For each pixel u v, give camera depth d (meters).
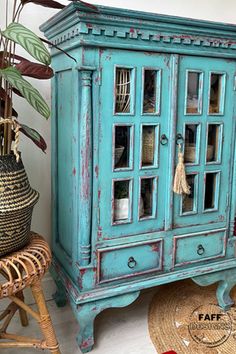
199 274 1.55
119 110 1.31
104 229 1.34
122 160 1.36
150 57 1.31
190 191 1.51
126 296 1.41
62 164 1.50
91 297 1.34
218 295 1.71
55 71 1.49
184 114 1.41
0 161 1.04
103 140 1.28
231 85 1.50
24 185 1.09
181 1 1.88
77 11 1.13
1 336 1.30
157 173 1.41
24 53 1.59
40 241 1.22
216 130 1.52
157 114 1.36
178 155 1.42
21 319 1.54
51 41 1.49
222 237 1.62
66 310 1.69
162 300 1.80
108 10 1.16
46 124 1.69
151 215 1.43
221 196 1.57
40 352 1.41
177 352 1.41
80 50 1.20
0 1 1.51
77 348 1.42
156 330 1.55
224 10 2.01
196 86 1.44
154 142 1.39
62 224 1.55
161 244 1.47
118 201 1.37
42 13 1.61
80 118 1.25
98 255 1.35
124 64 1.26
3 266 1.03
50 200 1.76
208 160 1.52
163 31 1.30
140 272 1.45
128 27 1.24
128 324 1.59
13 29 1.00
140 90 1.31
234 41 1.46
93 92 1.24
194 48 1.38
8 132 1.17
